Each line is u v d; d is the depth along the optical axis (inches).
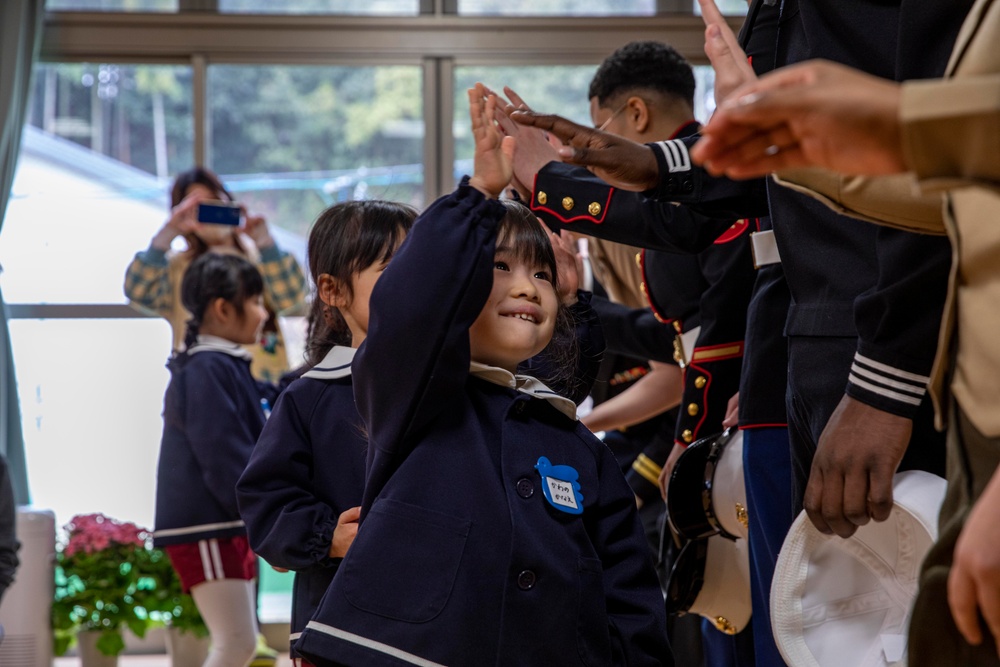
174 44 200.5
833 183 41.9
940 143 28.8
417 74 203.5
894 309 46.9
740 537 69.8
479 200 50.5
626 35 203.5
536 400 54.4
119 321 196.5
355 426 64.7
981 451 34.9
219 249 169.2
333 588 49.4
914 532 49.3
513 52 203.3
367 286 64.7
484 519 49.6
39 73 200.2
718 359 77.5
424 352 48.5
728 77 47.0
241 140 202.1
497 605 48.6
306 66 202.8
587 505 53.3
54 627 162.1
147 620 165.0
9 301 195.0
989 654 34.2
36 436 192.9
